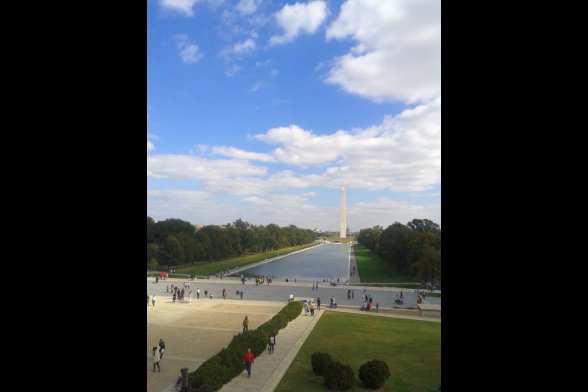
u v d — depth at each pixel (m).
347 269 107.19
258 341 27.08
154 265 94.94
